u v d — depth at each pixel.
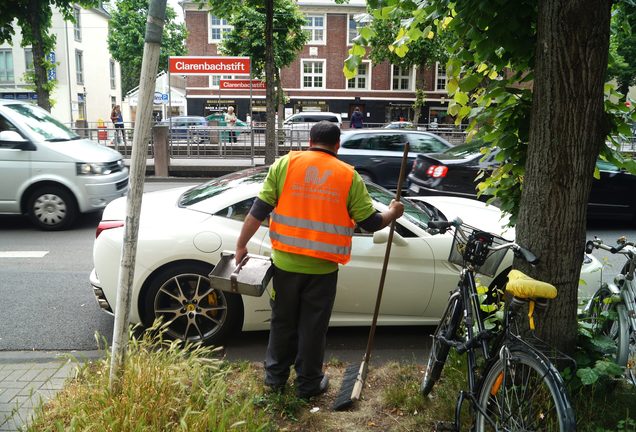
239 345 4.73
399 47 4.08
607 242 9.16
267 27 15.48
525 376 2.62
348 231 3.38
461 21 3.57
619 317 3.66
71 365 4.21
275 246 3.40
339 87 41.75
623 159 3.56
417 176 10.15
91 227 9.37
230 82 24.23
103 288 4.66
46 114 9.84
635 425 3.00
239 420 2.94
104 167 9.20
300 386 3.54
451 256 3.39
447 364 3.78
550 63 3.03
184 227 4.59
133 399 2.96
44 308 5.63
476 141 4.06
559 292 3.19
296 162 3.38
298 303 3.47
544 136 3.11
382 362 4.45
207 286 4.59
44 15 14.72
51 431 2.93
